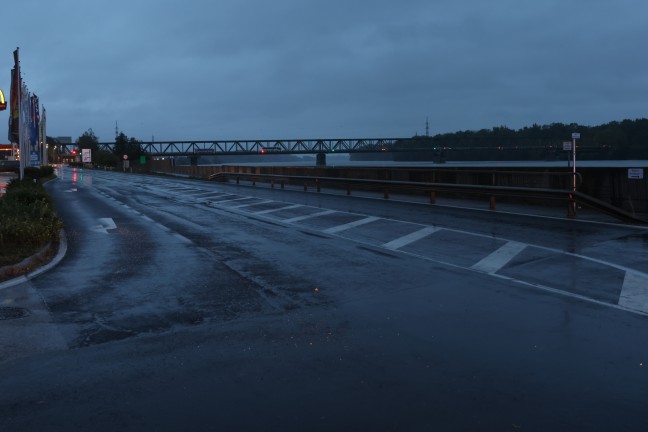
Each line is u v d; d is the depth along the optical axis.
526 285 8.81
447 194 25.36
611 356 5.64
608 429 4.15
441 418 4.34
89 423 4.30
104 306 7.72
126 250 12.53
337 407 4.55
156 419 4.36
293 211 20.89
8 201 17.91
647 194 17.84
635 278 9.22
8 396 4.80
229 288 8.73
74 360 5.65
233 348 5.98
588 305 7.59
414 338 6.24
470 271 9.92
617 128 71.94
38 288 8.82
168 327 6.75
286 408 4.54
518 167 25.23
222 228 16.28
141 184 44.03
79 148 170.50
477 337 6.25
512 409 4.48
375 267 10.34
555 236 13.80
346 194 29.06
